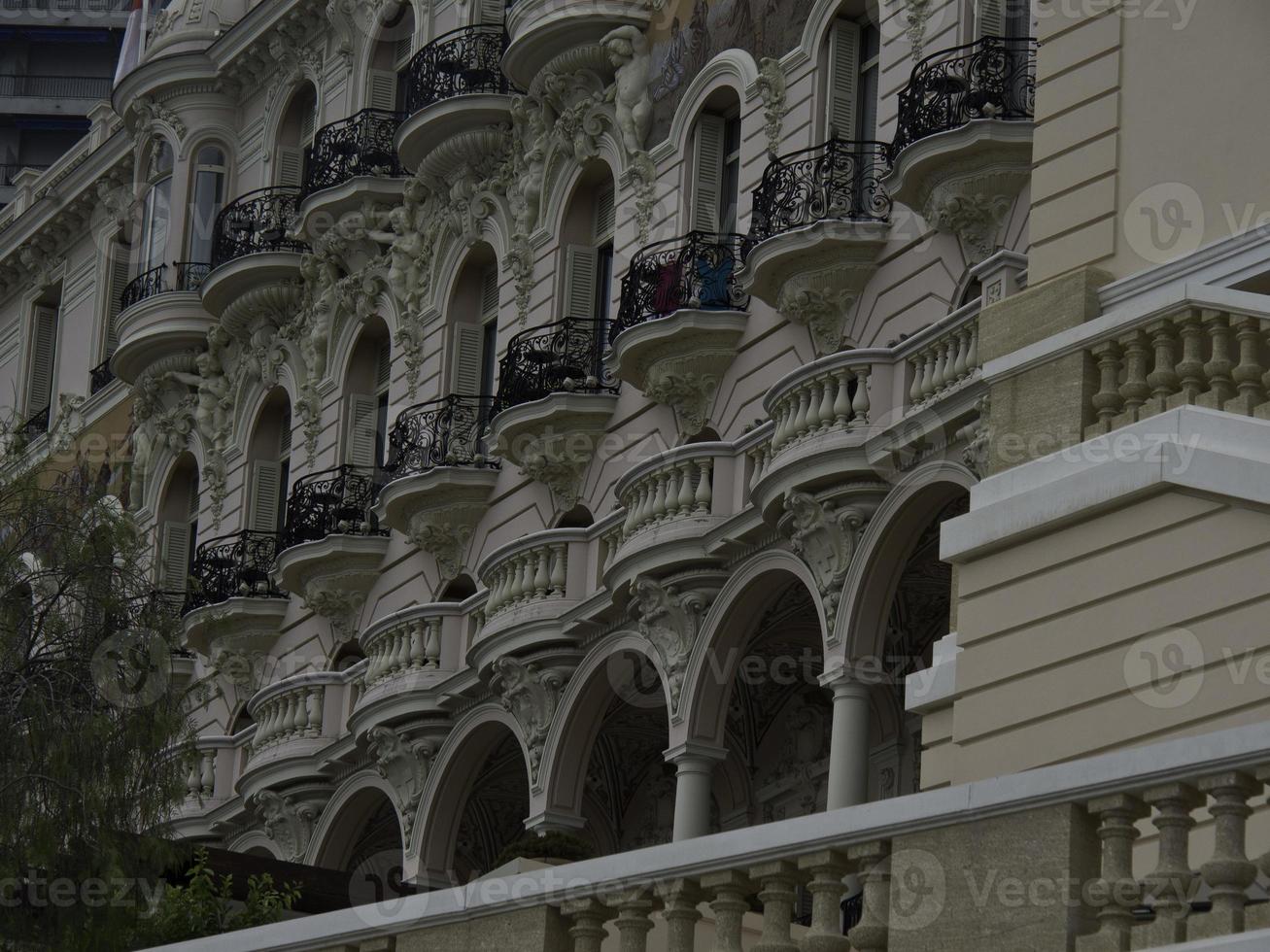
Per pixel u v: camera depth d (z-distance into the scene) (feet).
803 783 139.44
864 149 134.21
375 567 172.65
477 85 167.53
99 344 226.79
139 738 123.44
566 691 141.59
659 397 143.33
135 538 133.18
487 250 170.50
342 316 183.93
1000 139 122.52
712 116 149.89
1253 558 79.66
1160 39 91.56
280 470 193.26
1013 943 62.34
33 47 339.16
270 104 202.18
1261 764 60.13
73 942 112.68
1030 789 63.10
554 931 72.84
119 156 222.89
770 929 67.72
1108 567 83.97
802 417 122.42
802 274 133.08
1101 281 89.81
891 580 119.65
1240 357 83.05
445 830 153.07
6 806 117.19
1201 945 59.72
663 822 150.61
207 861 123.75
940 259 127.34
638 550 131.64
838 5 139.95
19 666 124.26
